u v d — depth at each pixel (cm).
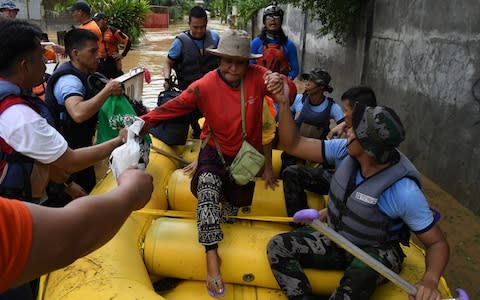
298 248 234
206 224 239
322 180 312
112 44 618
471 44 457
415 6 574
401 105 614
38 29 204
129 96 402
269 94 262
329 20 865
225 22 3391
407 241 230
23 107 193
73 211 94
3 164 195
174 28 2862
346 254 236
